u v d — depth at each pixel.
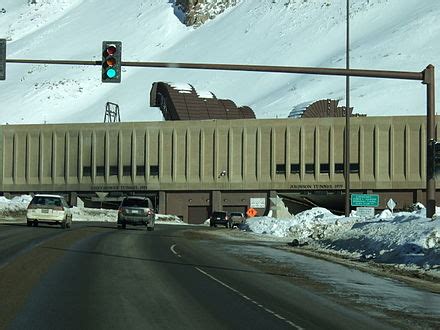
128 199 75.88
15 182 151.62
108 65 38.72
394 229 46.72
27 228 63.56
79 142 150.12
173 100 173.88
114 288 26.89
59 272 31.34
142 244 51.16
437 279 33.28
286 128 141.25
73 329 18.81
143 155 147.50
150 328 19.17
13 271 31.19
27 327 18.98
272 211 124.06
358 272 36.34
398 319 21.95
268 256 46.00
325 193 138.75
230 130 143.88
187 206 146.00
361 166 136.62
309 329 19.81
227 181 143.50
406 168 134.75
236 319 21.06
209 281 30.34
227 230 91.31
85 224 84.88
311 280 32.31
